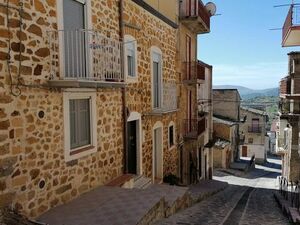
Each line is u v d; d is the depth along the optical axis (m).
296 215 8.64
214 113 33.53
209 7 17.06
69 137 6.47
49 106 5.89
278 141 23.28
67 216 5.74
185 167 15.63
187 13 14.06
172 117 13.45
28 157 5.41
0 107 4.86
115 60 7.79
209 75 22.42
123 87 8.26
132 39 9.31
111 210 6.09
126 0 8.88
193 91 17.02
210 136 22.56
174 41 13.40
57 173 6.16
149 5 10.27
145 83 10.40
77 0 6.75
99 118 7.64
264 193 17.22
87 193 7.11
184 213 8.48
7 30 4.94
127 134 9.32
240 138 39.12
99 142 7.65
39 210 5.72
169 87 12.50
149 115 10.80
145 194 7.22
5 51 4.91
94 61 7.04
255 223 7.99
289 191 14.94
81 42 6.80
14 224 4.73
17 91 5.16
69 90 6.40
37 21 5.54
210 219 7.95
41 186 5.74
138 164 10.10
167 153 12.77
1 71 4.86
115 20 8.30
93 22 7.28
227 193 16.12
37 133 5.60
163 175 12.25
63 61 6.15
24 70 5.28
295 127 19.56
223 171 27.92
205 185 17.53
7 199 4.99
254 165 37.94
